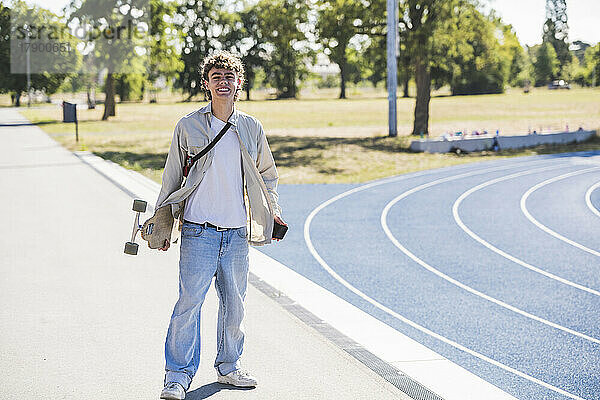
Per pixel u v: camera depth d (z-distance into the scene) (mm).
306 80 153750
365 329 8039
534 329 8883
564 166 32000
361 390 6113
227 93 5641
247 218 5980
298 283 10219
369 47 48688
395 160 33938
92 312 8391
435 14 45438
